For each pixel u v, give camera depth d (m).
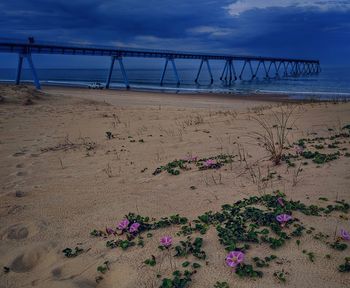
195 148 6.97
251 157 5.85
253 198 3.99
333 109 10.09
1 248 3.43
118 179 5.36
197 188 4.63
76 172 5.90
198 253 2.97
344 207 3.47
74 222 3.89
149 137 8.52
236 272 2.63
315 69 111.38
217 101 27.98
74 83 58.72
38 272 3.01
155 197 4.44
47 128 10.31
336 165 4.84
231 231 3.24
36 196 4.80
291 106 12.09
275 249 2.94
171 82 72.88
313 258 2.76
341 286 2.41
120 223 3.48
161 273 2.78
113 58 51.88
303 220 3.36
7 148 7.86
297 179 4.49
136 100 27.86
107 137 8.84
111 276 2.84
